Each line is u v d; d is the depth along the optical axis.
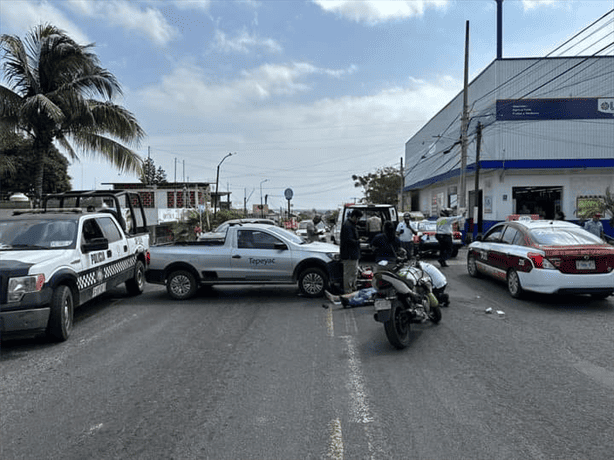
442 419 4.18
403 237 13.83
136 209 30.58
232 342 6.80
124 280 10.05
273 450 3.68
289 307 9.30
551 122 29.30
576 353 6.09
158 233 34.56
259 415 4.31
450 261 16.92
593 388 4.87
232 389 4.96
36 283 6.50
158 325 7.94
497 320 7.93
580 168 28.70
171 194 44.25
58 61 16.02
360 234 16.33
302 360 5.91
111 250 9.34
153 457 3.61
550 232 9.80
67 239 7.95
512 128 29.44
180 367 5.71
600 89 29.20
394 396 4.71
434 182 41.53
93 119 16.25
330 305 9.39
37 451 3.74
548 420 4.13
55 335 6.86
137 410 4.48
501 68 29.55
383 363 5.76
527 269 9.18
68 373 5.58
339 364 5.74
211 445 3.77
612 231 26.52
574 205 29.30
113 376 5.45
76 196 11.18
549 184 29.53
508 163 28.92
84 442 3.87
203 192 44.31
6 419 4.33
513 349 6.29
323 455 3.59
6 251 7.41
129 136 17.48
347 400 4.63
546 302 9.41
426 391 4.84
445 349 6.31
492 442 3.75
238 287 12.03
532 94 29.41
